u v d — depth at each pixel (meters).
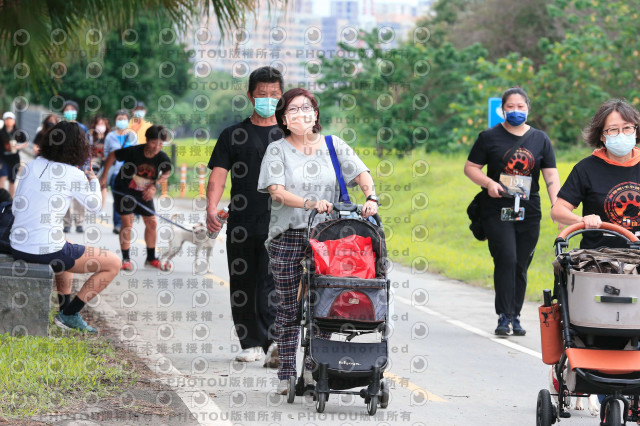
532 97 55.31
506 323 18.50
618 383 9.88
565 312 10.38
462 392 13.74
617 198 11.77
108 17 19.62
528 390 13.98
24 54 19.12
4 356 13.49
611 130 11.50
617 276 9.77
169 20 19.92
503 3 81.56
